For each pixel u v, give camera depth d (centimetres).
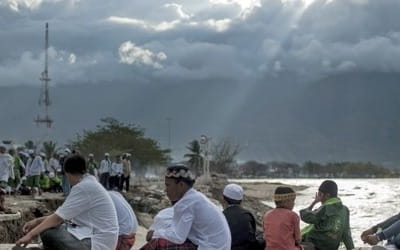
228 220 977
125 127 9231
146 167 9019
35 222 914
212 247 805
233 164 14400
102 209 877
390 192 10631
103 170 3812
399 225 933
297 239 998
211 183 5753
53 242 871
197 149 9819
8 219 1988
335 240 1093
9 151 2983
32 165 3044
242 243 968
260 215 4250
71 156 895
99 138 8700
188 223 805
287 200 1011
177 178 814
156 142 9306
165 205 3631
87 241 863
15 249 866
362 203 6988
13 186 2962
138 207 3569
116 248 918
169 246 810
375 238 942
